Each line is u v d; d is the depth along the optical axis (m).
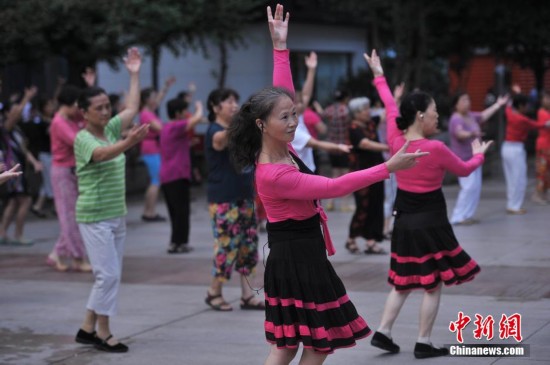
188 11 17.06
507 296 8.00
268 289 4.62
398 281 6.19
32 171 16.81
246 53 24.09
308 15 25.05
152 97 13.92
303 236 4.54
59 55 16.83
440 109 23.06
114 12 15.77
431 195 6.10
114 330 7.34
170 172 11.06
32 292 9.02
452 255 6.09
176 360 6.40
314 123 14.06
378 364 6.06
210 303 8.02
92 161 6.50
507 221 13.04
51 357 6.57
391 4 20.86
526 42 21.45
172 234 11.20
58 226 14.27
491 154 21.31
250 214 7.89
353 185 4.23
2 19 15.09
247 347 6.71
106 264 6.62
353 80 25.08
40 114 15.19
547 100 14.70
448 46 22.23
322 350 4.49
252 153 4.57
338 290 4.63
